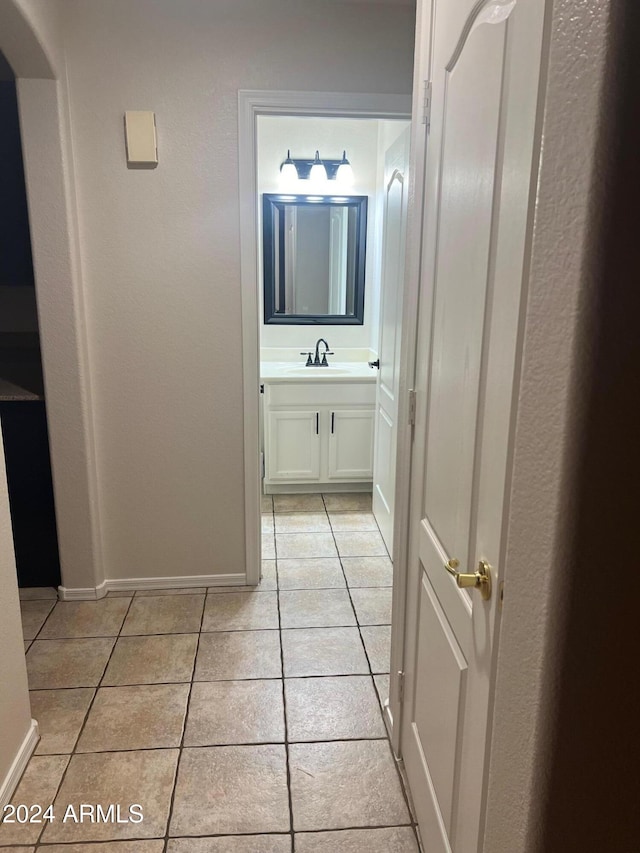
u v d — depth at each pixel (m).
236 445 2.82
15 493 2.78
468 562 1.18
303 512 3.91
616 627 0.67
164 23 2.40
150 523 2.86
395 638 1.89
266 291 4.25
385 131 3.76
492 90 1.03
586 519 0.64
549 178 0.66
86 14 2.36
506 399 0.98
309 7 2.44
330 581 3.03
